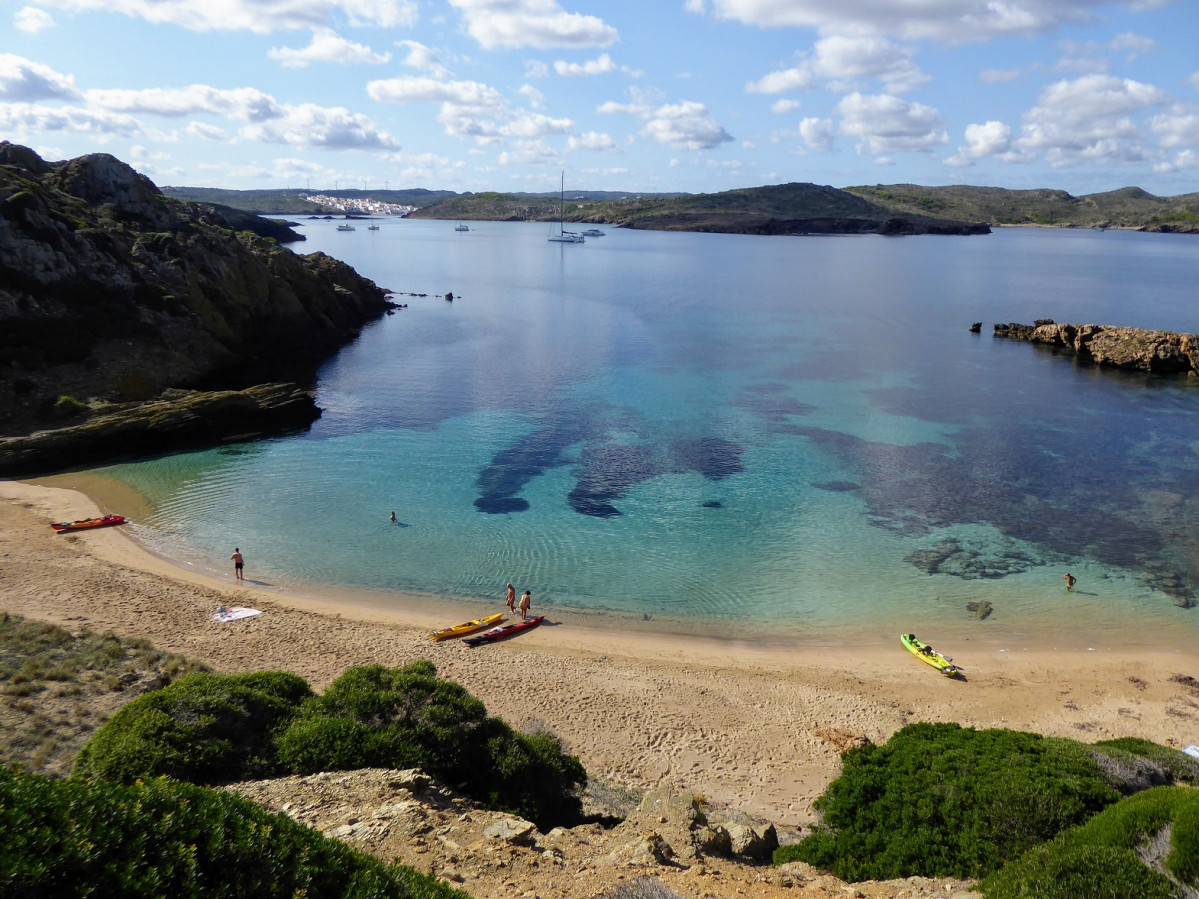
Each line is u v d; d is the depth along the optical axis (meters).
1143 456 60.97
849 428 68.00
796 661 34.56
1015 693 32.22
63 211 81.00
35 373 64.94
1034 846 16.48
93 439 57.97
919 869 17.14
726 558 44.19
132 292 77.44
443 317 130.62
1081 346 98.69
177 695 20.89
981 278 193.88
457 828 16.58
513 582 41.38
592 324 124.44
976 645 36.00
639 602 39.50
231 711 20.91
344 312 116.94
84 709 24.44
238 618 36.12
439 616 37.91
